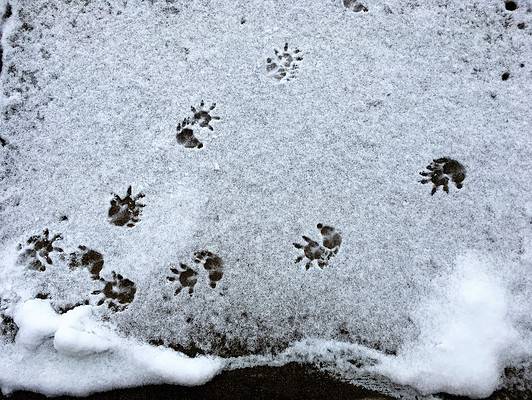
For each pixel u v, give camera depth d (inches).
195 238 55.9
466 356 53.5
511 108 56.8
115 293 55.4
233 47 58.3
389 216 55.9
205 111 57.6
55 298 55.4
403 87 57.3
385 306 54.9
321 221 55.9
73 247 56.1
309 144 56.9
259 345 54.7
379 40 58.0
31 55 58.6
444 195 56.0
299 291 55.2
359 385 54.2
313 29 58.3
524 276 54.7
